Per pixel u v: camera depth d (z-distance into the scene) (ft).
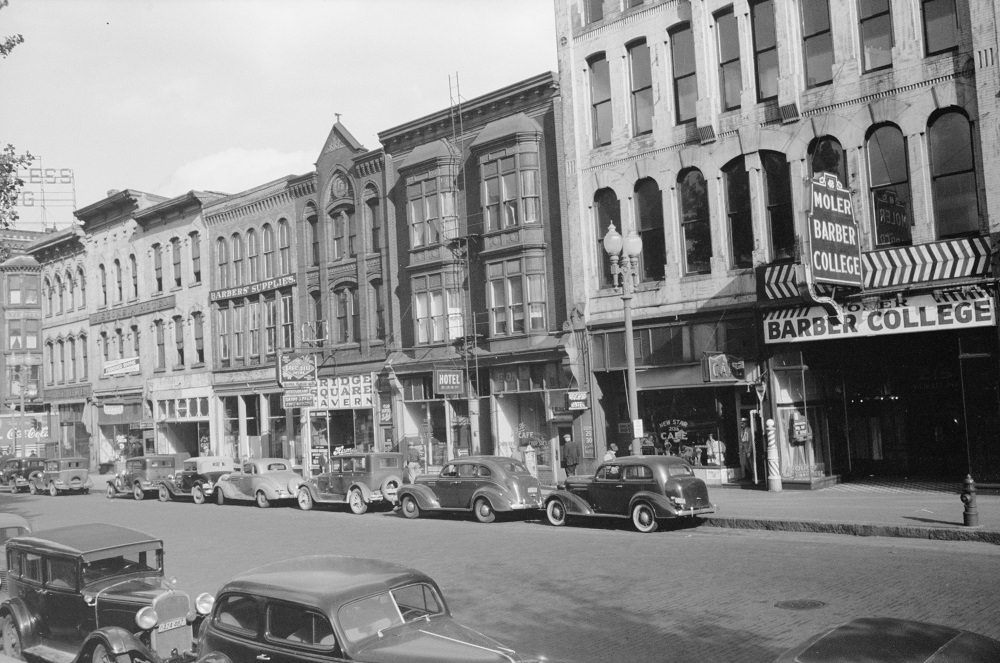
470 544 59.93
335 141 127.34
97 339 181.78
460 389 104.06
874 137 74.13
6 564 37.68
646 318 88.12
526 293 99.81
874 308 71.77
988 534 49.14
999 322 65.72
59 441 195.52
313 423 129.90
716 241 83.76
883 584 39.55
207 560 59.52
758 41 81.61
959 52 68.80
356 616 23.91
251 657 25.18
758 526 59.31
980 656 18.86
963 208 69.31
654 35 89.10
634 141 90.38
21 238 243.81
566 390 94.32
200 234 152.76
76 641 33.94
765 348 79.05
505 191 102.58
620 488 63.21
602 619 37.35
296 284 134.31
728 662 30.58
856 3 74.90
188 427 158.51
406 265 115.85
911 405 85.40
